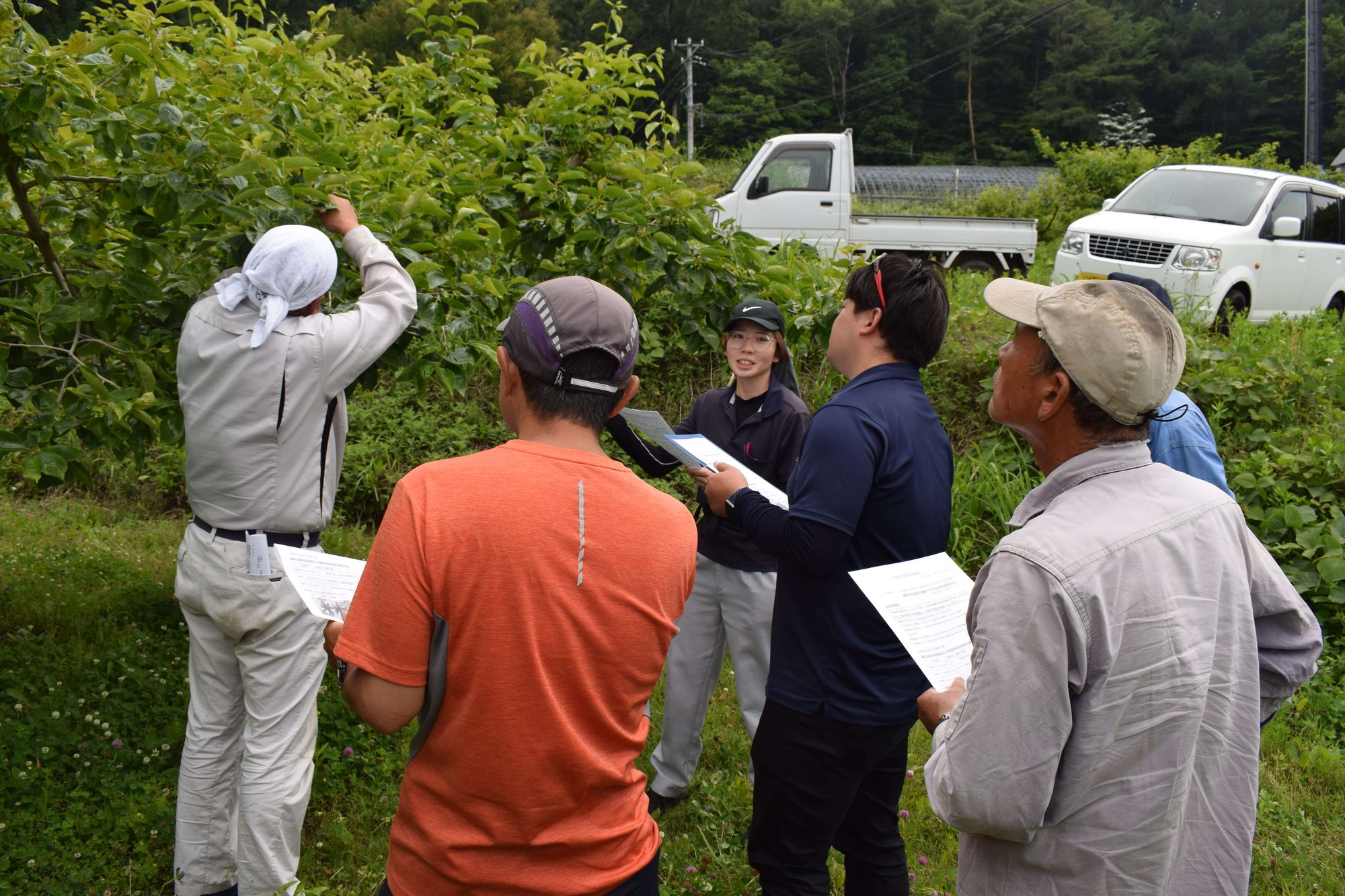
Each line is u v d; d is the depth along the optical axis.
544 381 1.66
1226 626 1.58
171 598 4.64
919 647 1.92
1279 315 9.25
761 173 12.19
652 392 7.00
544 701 1.55
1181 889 1.59
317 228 3.06
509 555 1.53
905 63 81.88
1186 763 1.52
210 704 2.75
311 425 2.65
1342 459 5.46
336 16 37.38
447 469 1.59
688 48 53.44
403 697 1.54
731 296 4.12
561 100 4.29
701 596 3.45
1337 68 69.44
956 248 12.00
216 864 2.78
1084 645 1.48
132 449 3.10
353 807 3.35
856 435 2.31
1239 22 83.06
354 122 4.70
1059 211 19.20
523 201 4.27
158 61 3.02
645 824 1.75
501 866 1.59
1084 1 81.75
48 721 3.48
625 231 4.04
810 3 81.75
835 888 3.16
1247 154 75.38
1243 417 6.43
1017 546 1.53
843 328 2.54
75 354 2.98
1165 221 10.71
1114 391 1.55
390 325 2.75
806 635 2.41
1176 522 1.58
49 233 3.40
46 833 3.00
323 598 1.90
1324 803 3.76
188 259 3.07
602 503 1.61
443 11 25.34
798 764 2.41
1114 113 77.88
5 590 4.55
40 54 2.72
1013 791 1.49
